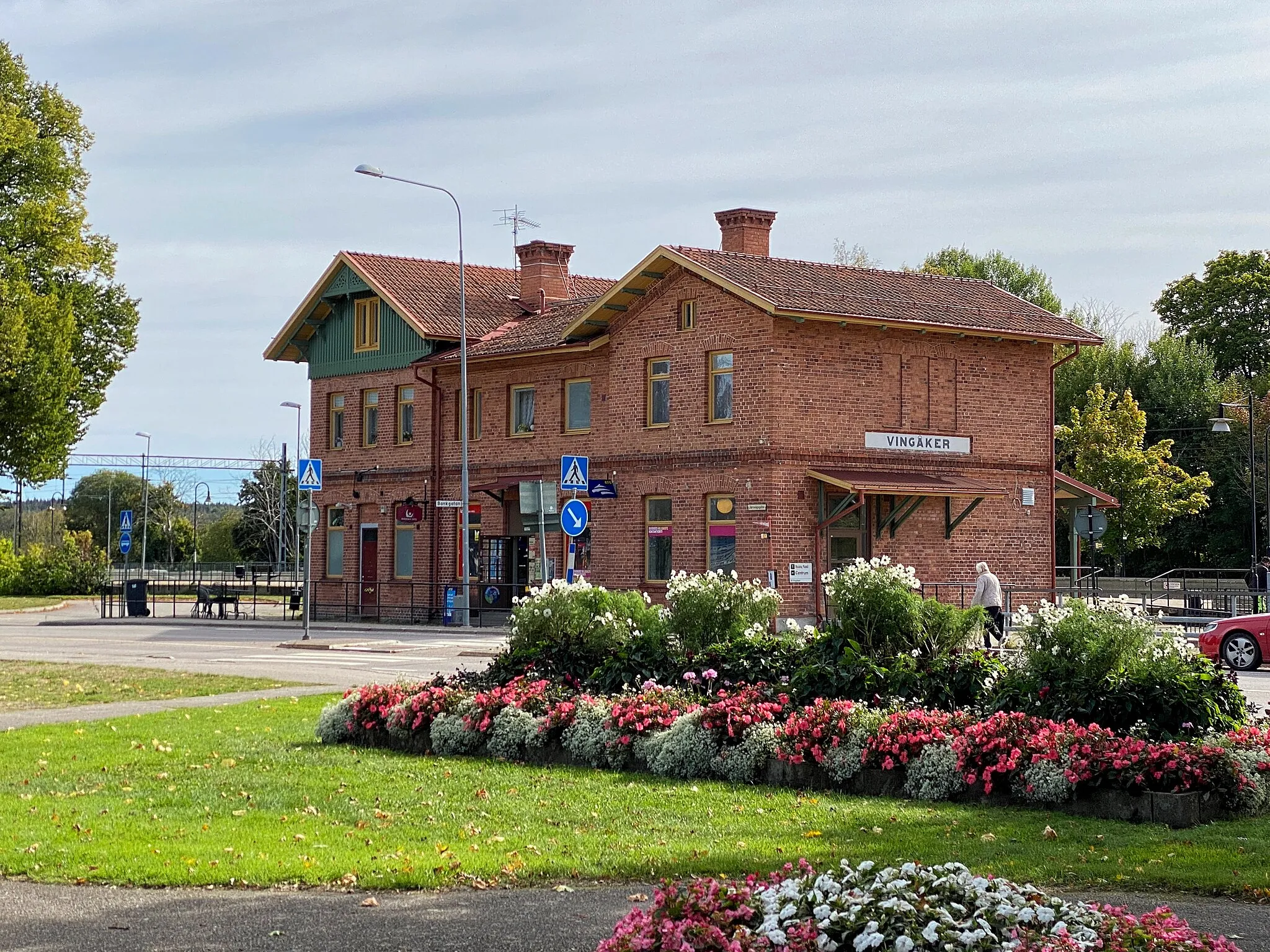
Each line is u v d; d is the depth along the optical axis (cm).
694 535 3669
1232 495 6600
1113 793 1155
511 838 1092
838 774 1286
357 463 4819
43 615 5416
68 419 5562
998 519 3822
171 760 1476
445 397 4538
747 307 3544
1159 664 1317
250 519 9456
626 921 681
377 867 993
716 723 1367
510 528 4306
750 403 3541
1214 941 677
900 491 3456
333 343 4934
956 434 3753
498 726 1493
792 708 1409
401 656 3086
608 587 3888
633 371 3838
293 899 922
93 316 5809
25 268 5431
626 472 3847
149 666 2700
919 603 1510
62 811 1209
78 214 5672
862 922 647
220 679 2389
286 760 1473
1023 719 1257
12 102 5603
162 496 10412
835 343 3581
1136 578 6044
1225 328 7556
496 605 4325
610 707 1463
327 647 3369
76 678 2420
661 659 1634
